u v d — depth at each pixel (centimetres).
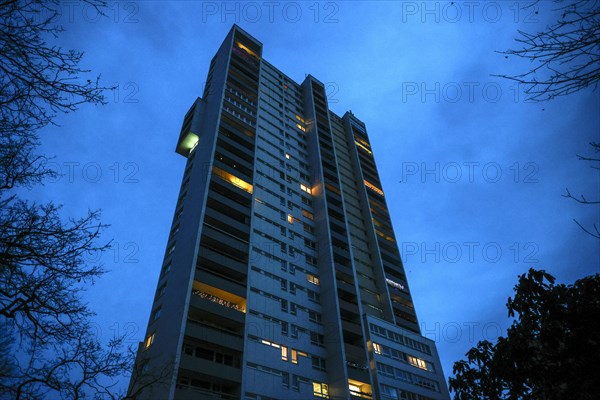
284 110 6956
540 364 1257
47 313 818
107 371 1085
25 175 754
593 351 1170
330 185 6228
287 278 4600
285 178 5756
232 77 6250
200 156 5044
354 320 4919
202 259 3891
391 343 4950
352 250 5991
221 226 4362
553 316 1227
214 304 3638
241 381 3362
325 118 7556
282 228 5072
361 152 8181
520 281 1321
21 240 750
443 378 5216
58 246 770
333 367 4156
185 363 3120
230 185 4747
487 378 1460
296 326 4253
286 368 3828
